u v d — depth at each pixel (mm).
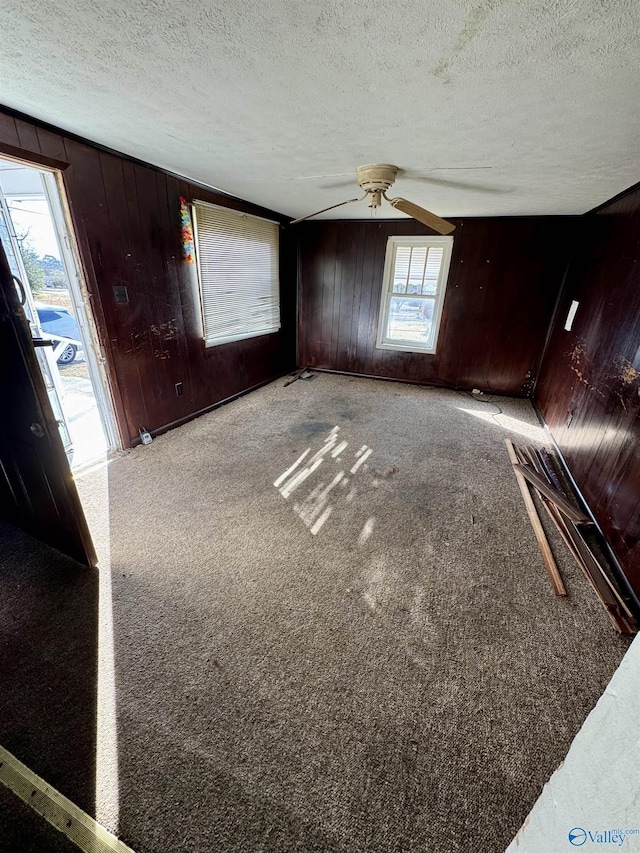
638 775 428
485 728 1219
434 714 1255
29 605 1618
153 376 3146
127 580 1768
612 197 2955
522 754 1151
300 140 2098
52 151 2070
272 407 4121
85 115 1866
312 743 1168
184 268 3236
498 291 4379
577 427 2869
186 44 1229
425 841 967
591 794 508
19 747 1140
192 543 2021
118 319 2723
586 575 1854
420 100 1564
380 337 5078
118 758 1119
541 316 4312
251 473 2744
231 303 3934
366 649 1472
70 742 1154
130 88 1556
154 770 1094
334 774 1095
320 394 4613
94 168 2326
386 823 998
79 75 1452
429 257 4559
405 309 4914
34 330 2479
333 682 1349
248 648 1463
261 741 1170
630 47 1128
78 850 940
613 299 2613
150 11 1067
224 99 1627
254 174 2846
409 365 5094
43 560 1875
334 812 1016
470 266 4391
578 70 1280
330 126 1881
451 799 1046
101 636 1490
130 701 1270
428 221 2574
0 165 3102
